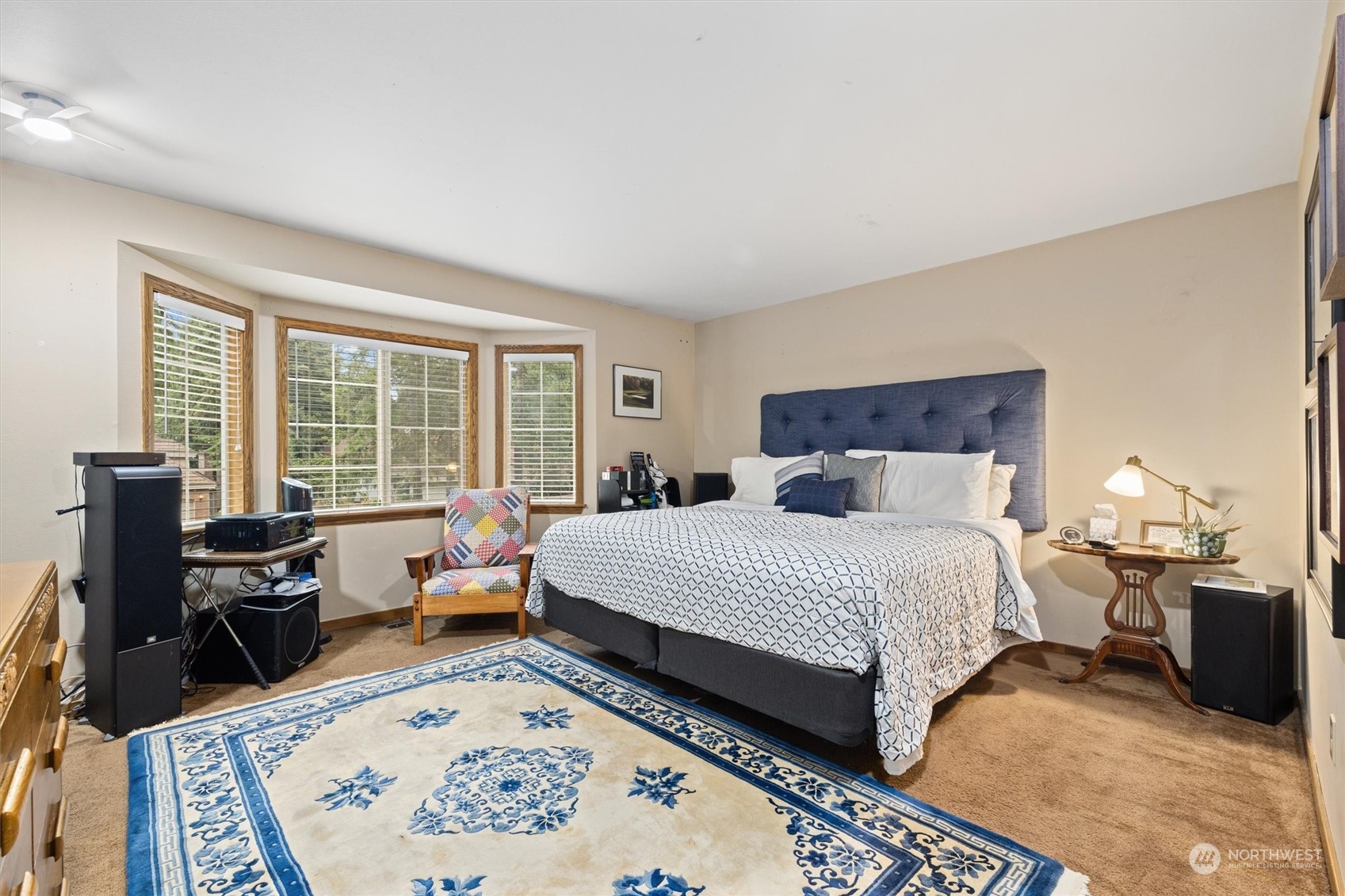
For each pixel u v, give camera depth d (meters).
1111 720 2.47
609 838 1.69
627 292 4.45
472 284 3.97
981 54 1.80
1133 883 1.53
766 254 3.61
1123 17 1.65
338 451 4.00
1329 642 1.75
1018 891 1.49
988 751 2.21
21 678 0.95
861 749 2.22
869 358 4.19
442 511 4.38
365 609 3.99
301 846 1.66
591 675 2.96
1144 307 3.07
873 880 1.53
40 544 2.51
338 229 3.22
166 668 2.45
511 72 1.89
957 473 3.29
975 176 2.61
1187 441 2.95
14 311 2.46
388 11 1.62
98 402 2.66
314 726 2.40
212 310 3.30
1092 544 2.95
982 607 2.66
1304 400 2.43
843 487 3.45
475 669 3.05
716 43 1.75
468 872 1.56
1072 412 3.30
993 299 3.60
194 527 3.17
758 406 4.93
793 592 2.11
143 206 2.76
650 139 2.30
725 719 2.47
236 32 1.70
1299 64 1.84
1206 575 2.88
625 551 2.75
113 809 1.85
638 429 5.00
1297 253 2.66
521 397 4.78
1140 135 2.28
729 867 1.58
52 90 1.96
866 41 1.75
